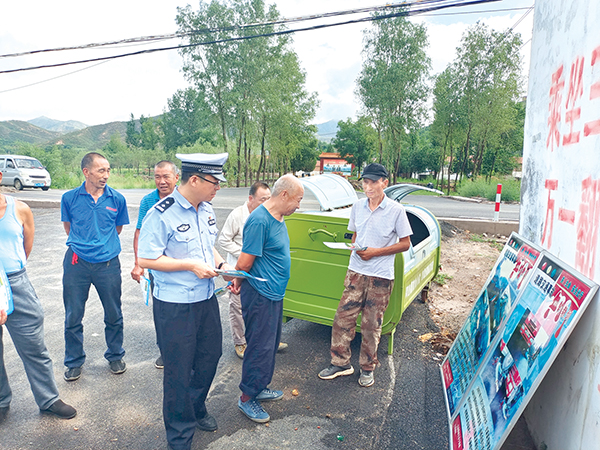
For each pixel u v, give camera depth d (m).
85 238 3.41
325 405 3.24
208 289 2.61
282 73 33.56
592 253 2.03
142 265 2.40
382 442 2.79
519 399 2.07
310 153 70.81
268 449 2.71
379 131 32.72
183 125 70.56
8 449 2.65
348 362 3.68
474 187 24.03
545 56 3.03
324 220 4.02
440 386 3.53
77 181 30.67
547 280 2.42
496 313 3.00
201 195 2.50
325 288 4.12
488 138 30.98
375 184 3.35
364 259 3.38
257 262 2.90
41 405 2.98
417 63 30.78
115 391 3.37
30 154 32.50
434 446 2.76
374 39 31.22
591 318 1.92
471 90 29.92
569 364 2.15
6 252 2.73
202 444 2.75
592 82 2.16
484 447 2.20
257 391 2.99
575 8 2.46
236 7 31.73
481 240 9.62
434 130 33.41
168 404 2.54
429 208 15.82
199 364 2.74
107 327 3.61
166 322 2.47
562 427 2.20
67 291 3.44
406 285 4.05
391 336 4.04
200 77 32.69
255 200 3.79
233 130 34.41
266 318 2.92
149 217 2.40
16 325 2.81
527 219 3.30
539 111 3.12
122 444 2.73
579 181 2.27
